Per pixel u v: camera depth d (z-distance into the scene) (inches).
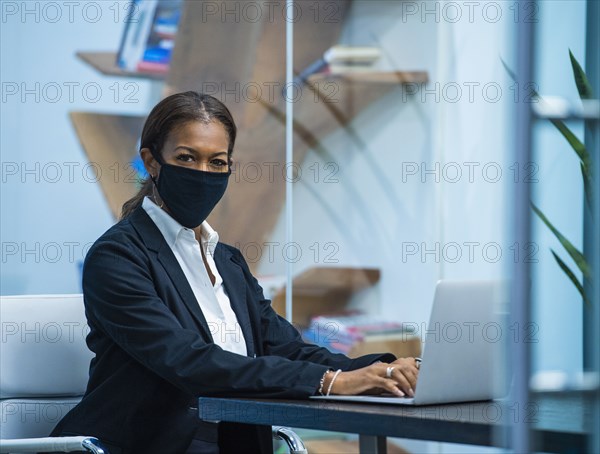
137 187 296.0
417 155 340.5
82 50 292.8
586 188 171.3
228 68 312.5
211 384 157.5
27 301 189.6
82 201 292.8
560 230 273.1
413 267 339.9
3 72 287.7
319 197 332.5
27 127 288.4
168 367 160.9
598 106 92.0
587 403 108.7
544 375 103.1
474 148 340.8
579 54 280.4
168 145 180.5
